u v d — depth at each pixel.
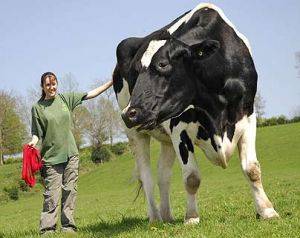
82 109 84.06
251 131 7.25
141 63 6.73
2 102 88.69
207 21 7.20
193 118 7.26
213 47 6.57
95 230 8.77
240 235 5.99
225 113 7.04
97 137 84.69
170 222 8.64
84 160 67.81
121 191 39.03
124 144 73.69
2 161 87.00
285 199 11.58
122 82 9.40
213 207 11.73
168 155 9.16
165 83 6.65
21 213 28.02
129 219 10.23
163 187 9.09
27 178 8.44
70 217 8.88
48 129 8.77
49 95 8.96
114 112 85.00
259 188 7.18
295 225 6.31
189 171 7.43
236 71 7.07
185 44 6.72
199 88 6.95
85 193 45.69
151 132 8.73
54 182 8.82
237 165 43.88
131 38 9.20
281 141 53.22
